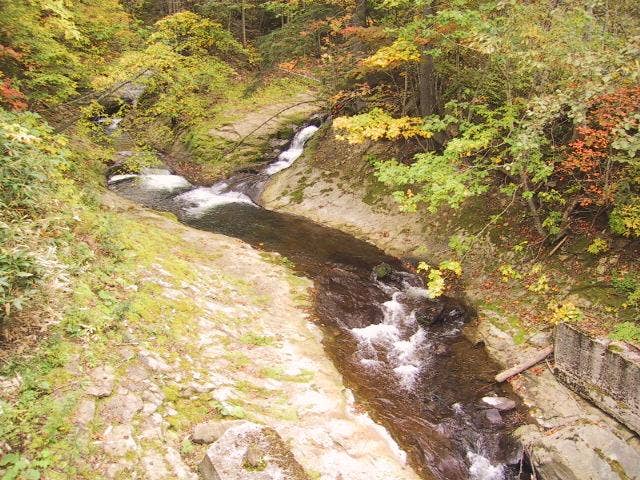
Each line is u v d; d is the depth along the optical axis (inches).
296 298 372.5
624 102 258.5
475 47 358.3
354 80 586.6
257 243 481.7
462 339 351.9
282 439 207.3
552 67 305.9
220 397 228.5
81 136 516.4
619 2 313.0
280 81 834.8
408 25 371.6
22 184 248.7
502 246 403.9
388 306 385.7
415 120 396.2
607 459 226.8
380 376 306.3
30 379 186.7
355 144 599.2
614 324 295.1
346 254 471.2
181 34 752.3
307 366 282.2
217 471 176.9
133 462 181.5
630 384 251.6
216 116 761.6
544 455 234.7
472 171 347.9
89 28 593.9
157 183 649.6
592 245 337.1
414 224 486.6
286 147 729.6
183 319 279.4
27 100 414.9
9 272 199.3
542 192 358.9
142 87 743.7
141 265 311.1
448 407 287.3
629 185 320.8
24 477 156.7
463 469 247.4
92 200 370.9
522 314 347.3
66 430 178.7
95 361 213.5
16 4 371.6
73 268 251.0
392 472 216.7
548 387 292.0
